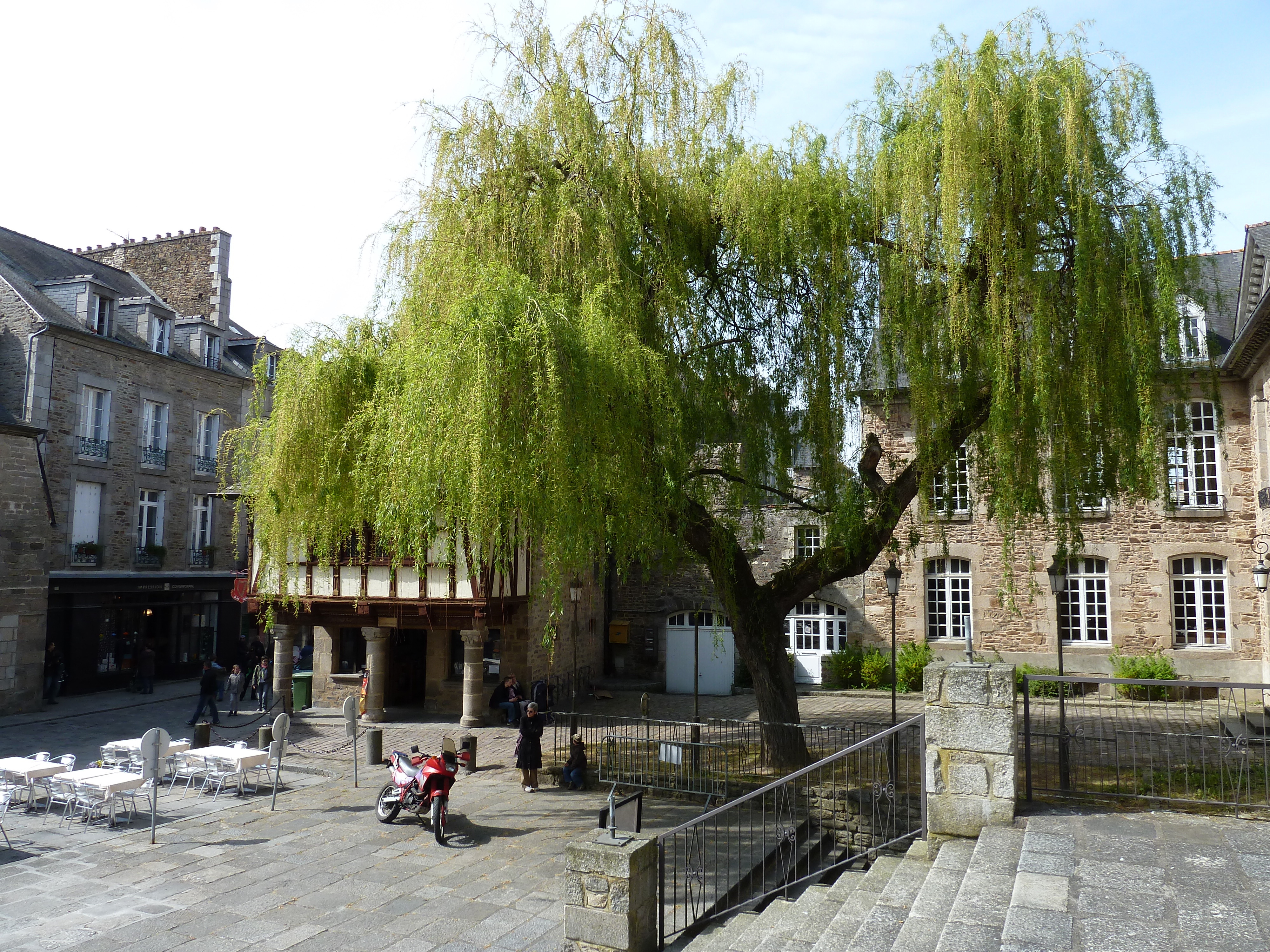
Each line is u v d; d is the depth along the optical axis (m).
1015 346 7.94
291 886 7.29
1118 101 7.93
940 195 7.98
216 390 24.30
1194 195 8.12
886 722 14.58
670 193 9.32
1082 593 17.28
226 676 22.38
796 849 8.35
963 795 4.98
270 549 11.16
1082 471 8.48
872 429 10.70
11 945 6.04
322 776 11.49
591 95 9.07
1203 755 5.90
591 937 5.33
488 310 7.05
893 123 9.13
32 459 17.39
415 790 9.04
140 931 6.31
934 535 10.55
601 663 21.22
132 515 21.34
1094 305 7.73
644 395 7.89
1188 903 3.77
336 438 9.83
